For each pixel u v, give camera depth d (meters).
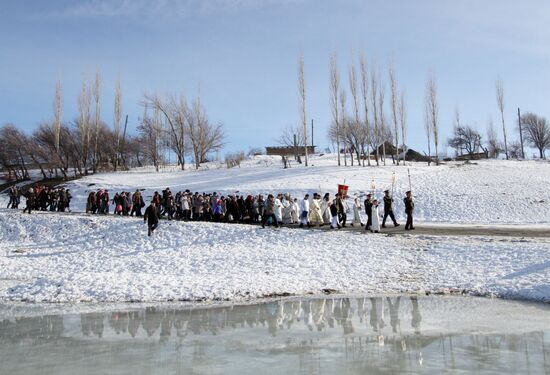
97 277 15.68
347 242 19.97
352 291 13.73
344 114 58.41
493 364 7.00
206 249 20.84
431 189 37.66
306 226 24.28
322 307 11.80
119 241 23.95
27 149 62.19
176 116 67.06
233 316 11.02
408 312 10.86
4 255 22.42
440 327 9.37
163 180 50.81
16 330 9.94
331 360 7.43
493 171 47.06
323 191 37.50
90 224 27.06
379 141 65.94
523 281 13.02
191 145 68.38
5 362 7.63
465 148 85.56
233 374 6.84
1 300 13.60
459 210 31.88
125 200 31.08
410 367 6.96
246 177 48.16
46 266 19.75
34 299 13.47
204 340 8.90
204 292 13.61
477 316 10.22
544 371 6.65
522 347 7.88
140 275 16.28
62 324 10.45
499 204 32.62
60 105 60.66
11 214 30.12
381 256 17.61
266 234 22.25
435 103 59.78
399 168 49.78
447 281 14.19
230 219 28.05
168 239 23.17
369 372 6.79
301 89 55.50
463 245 17.81
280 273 16.12
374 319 10.28
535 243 17.05
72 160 65.62
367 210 22.75
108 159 71.31
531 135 84.00
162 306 12.33
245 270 16.88
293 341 8.67
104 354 8.04
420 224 26.45
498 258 15.67
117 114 67.19
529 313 10.41
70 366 7.37
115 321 10.70
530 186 37.34
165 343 8.73
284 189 38.56
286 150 78.69
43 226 27.64
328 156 74.81
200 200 28.02
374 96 59.19
